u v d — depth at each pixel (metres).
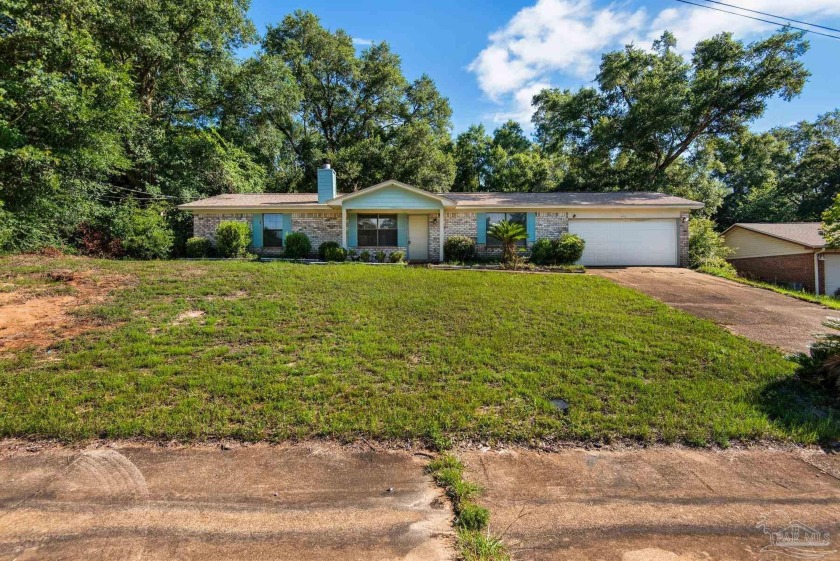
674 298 8.82
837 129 30.12
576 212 15.20
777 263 16.97
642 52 21.17
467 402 3.80
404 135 26.27
